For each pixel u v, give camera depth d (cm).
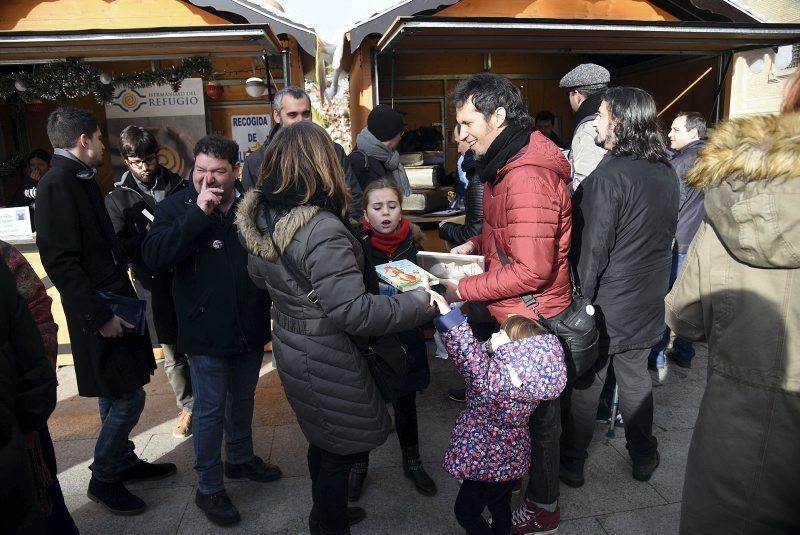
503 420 193
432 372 397
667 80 649
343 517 199
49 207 216
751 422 129
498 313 218
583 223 230
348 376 183
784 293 123
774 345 125
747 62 509
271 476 274
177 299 235
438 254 238
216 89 646
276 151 174
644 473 265
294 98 296
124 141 297
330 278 168
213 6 403
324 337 180
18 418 145
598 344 229
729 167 122
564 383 190
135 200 307
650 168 231
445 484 270
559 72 763
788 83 125
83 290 219
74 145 227
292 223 170
